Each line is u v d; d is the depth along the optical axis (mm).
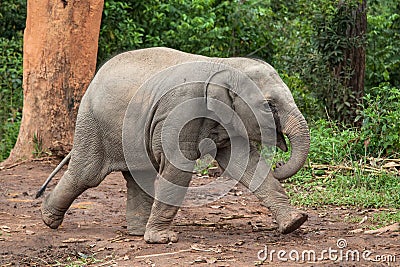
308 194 10273
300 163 6973
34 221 8625
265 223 8508
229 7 17766
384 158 11742
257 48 17828
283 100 7023
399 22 18219
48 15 13078
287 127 7004
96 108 7559
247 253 6805
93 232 7961
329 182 10914
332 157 11852
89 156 7660
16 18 18125
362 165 11250
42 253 7105
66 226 8336
